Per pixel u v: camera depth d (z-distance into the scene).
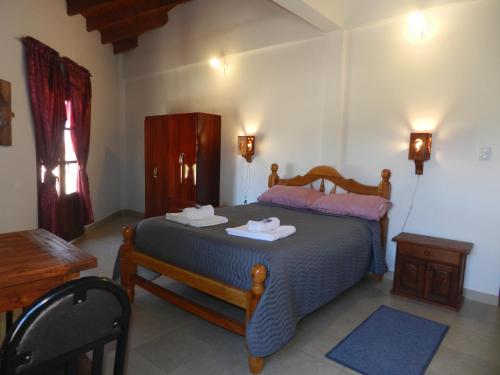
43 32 3.94
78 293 0.97
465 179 3.04
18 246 1.71
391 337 2.38
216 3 4.73
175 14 5.27
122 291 1.08
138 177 6.22
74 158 4.69
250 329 1.92
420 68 3.21
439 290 2.85
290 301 2.07
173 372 1.98
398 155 3.38
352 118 3.66
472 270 3.04
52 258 1.54
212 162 4.75
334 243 2.60
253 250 2.15
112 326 1.09
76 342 1.02
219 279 2.26
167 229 2.66
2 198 3.33
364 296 3.04
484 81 2.90
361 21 3.50
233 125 4.72
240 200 4.73
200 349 2.21
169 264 2.56
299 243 2.34
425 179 3.24
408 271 2.99
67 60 4.31
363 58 3.55
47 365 0.98
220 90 4.83
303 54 3.96
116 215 6.30
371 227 3.14
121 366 1.17
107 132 5.88
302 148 4.05
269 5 4.20
